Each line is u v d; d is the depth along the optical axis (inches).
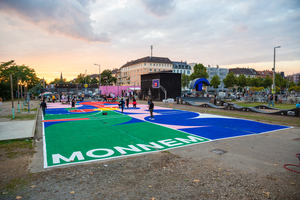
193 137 395.2
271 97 978.1
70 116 693.9
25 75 2149.4
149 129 471.5
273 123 555.2
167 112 816.9
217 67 4443.9
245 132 442.3
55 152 295.1
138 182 199.3
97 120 605.0
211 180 203.5
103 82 3909.9
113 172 223.6
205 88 3855.8
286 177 210.4
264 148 319.9
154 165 245.3
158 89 1451.8
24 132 414.3
